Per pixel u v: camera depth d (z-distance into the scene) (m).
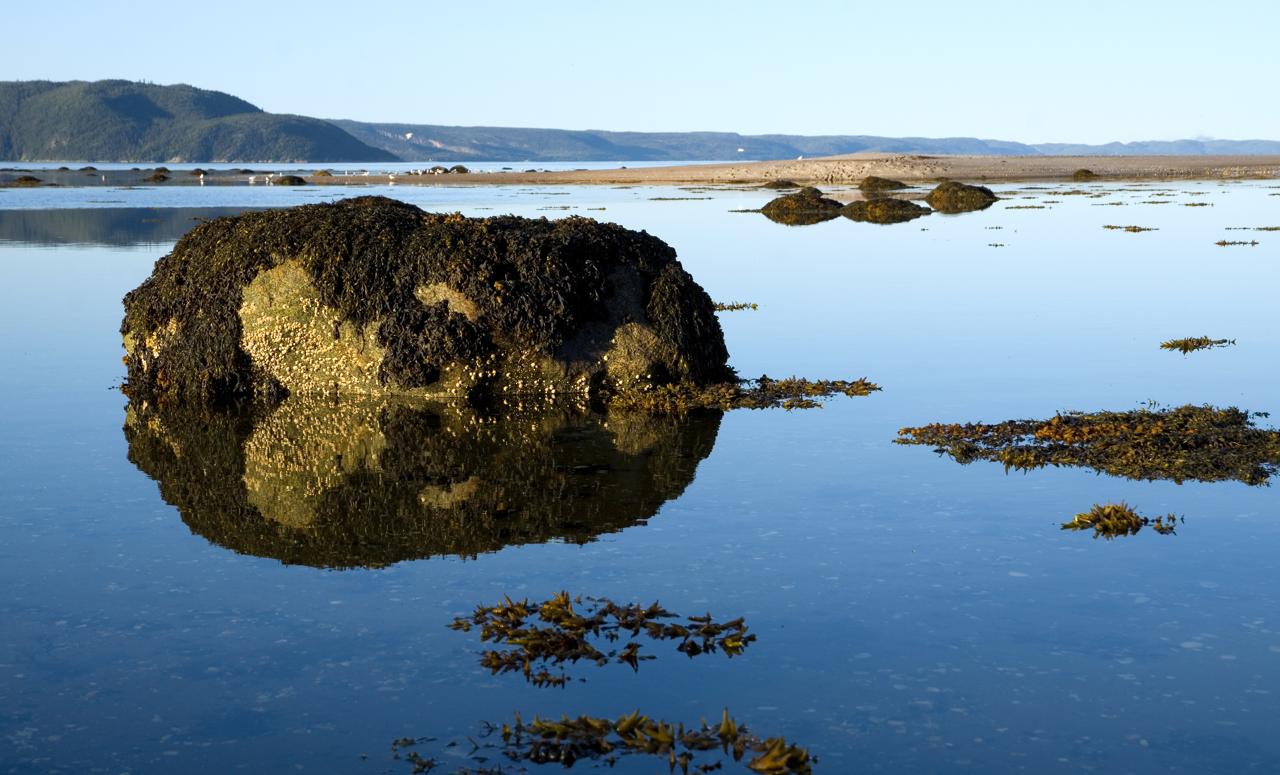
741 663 6.33
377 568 7.83
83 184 87.19
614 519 8.84
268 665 6.35
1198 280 23.42
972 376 14.14
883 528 8.52
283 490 9.73
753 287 22.64
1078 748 5.44
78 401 13.12
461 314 12.93
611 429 11.85
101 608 7.14
